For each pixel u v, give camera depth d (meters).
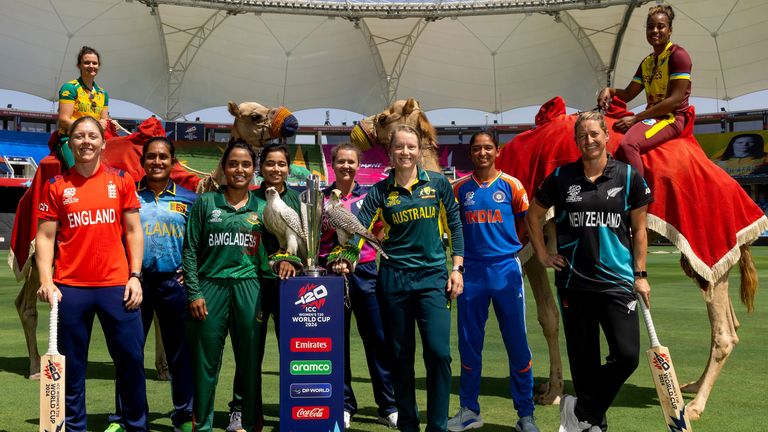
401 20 41.28
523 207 4.79
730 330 5.13
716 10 38.06
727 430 4.51
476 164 4.81
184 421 4.51
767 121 45.31
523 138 5.71
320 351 3.83
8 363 6.88
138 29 40.50
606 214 4.02
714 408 5.07
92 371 6.53
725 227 5.12
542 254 4.27
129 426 4.12
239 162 4.20
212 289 4.14
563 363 6.95
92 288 3.99
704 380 4.98
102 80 43.38
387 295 4.09
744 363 6.75
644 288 3.97
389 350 4.13
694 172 5.16
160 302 4.65
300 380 3.83
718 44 40.41
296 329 3.83
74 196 4.00
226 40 42.81
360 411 5.18
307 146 48.34
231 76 45.25
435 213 4.11
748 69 41.72
